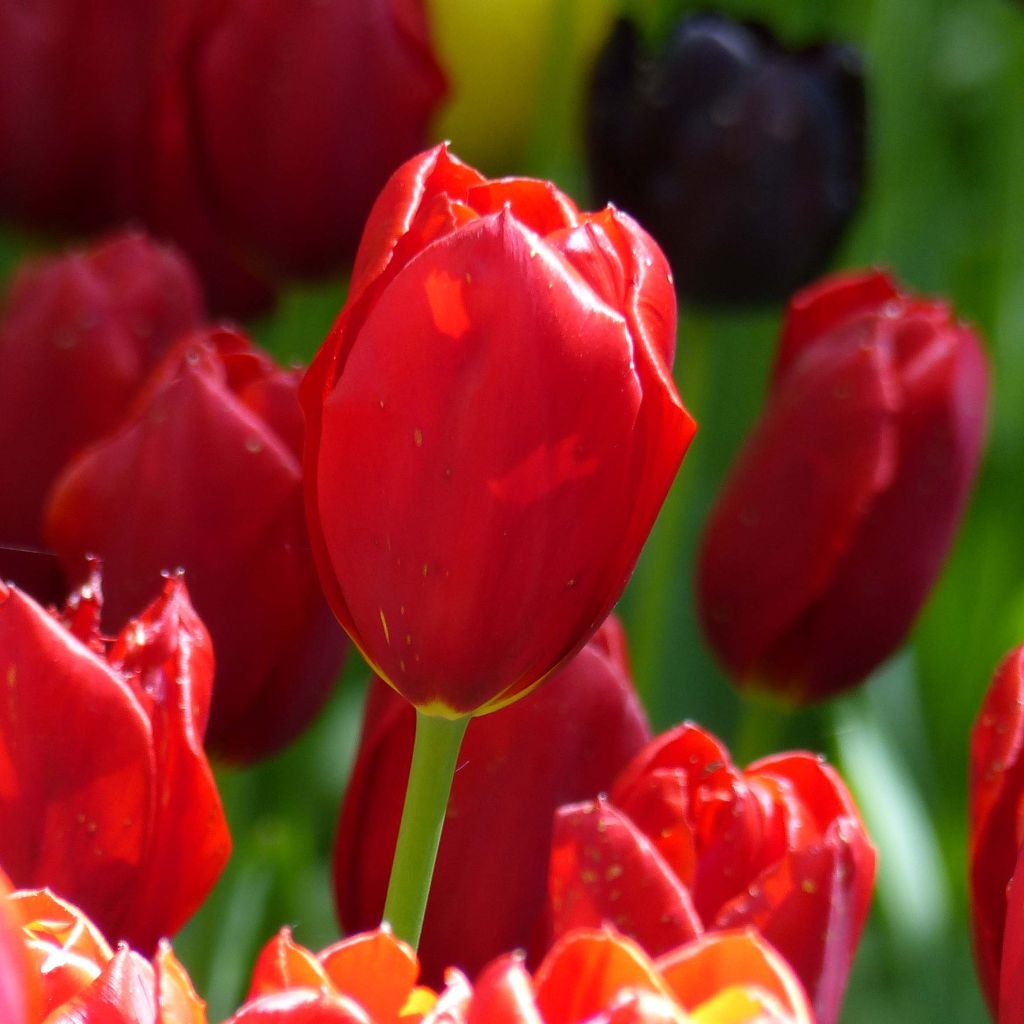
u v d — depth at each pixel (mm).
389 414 742
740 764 900
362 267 750
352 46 924
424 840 759
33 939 718
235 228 940
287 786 977
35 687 756
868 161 966
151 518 824
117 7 968
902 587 880
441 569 745
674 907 749
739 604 885
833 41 970
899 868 965
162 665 767
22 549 856
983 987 777
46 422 883
